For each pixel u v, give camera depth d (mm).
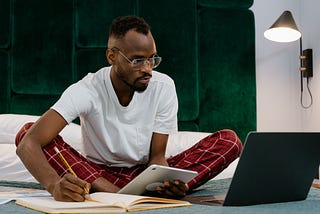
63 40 2873
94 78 1675
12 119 2494
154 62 1563
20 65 2840
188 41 2920
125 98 1680
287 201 1361
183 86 2898
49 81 2848
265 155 1214
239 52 2961
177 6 2932
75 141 2418
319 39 2838
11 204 1297
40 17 2867
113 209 1127
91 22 2887
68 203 1177
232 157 1695
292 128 3072
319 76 2844
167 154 2383
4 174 2123
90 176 1518
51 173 1364
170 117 1762
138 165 1767
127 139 1688
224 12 2973
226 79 2939
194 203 1339
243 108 2936
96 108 1630
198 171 1649
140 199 1190
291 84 3080
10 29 2871
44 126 1490
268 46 3076
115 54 1559
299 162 1302
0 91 2840
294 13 3107
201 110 2926
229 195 1226
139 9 2910
